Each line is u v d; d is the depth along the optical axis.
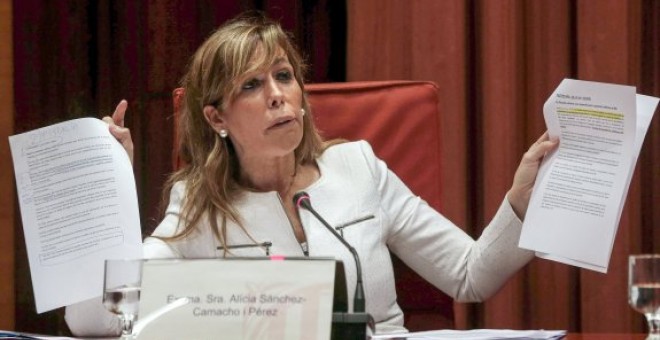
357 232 6.23
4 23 9.77
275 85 6.05
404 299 6.83
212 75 6.14
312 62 9.31
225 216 6.15
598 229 5.27
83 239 5.27
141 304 4.12
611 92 5.27
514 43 8.59
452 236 6.54
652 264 4.71
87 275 5.22
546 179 5.46
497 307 8.55
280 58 6.08
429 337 4.73
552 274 8.66
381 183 6.52
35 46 9.75
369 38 8.78
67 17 9.69
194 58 6.33
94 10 9.69
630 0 8.52
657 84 8.63
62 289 5.21
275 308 4.04
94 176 5.34
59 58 9.72
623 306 8.39
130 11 9.62
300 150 6.46
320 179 6.41
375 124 6.87
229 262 4.13
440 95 8.66
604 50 8.43
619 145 5.28
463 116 8.62
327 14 9.30
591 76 8.45
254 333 4.02
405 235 6.55
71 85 9.70
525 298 8.76
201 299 4.09
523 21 8.73
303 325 4.00
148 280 4.16
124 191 5.35
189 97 6.38
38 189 5.34
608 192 5.27
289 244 6.14
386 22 8.76
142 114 9.64
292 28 9.32
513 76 8.57
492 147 8.56
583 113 5.36
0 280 9.84
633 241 8.48
